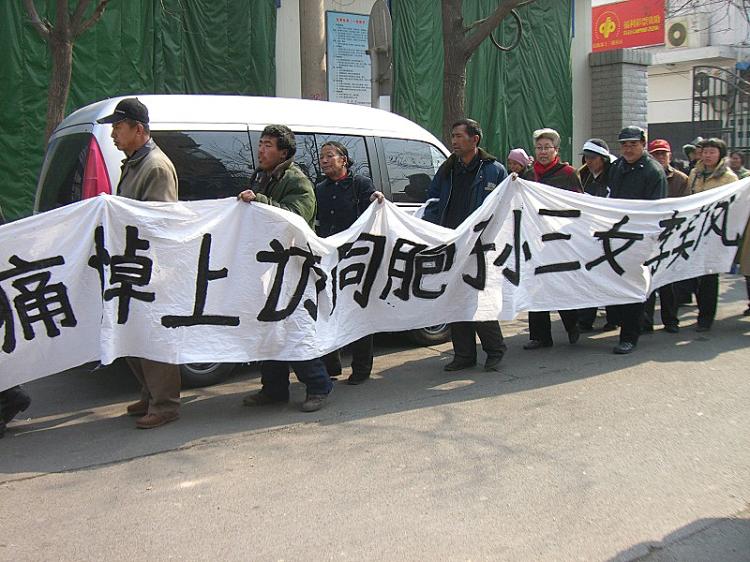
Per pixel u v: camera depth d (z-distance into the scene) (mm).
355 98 11867
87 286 4742
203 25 10281
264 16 10727
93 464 4375
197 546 3455
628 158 6977
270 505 3855
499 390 5758
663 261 7070
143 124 4859
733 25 23453
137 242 4730
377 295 5773
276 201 5199
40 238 4586
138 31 9812
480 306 6105
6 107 9102
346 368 6555
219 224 4945
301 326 5145
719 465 4383
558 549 3438
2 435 4820
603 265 6633
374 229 5613
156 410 5008
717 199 7285
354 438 4777
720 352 6863
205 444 4680
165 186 4859
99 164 5344
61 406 5504
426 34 12250
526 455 4500
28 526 3645
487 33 8711
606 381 5969
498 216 6152
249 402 5414
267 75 10828
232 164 5859
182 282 4863
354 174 5938
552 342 7164
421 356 6883
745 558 3396
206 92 10414
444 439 4754
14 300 4578
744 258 7723
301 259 5129
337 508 3822
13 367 4629
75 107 9469
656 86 25234
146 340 4809
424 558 3352
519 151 7516
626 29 25750
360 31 11781
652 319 7750
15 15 9062
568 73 14312
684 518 3752
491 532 3586
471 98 13055
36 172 9352
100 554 3389
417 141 7195
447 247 5934
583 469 4305
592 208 6516
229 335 5016
